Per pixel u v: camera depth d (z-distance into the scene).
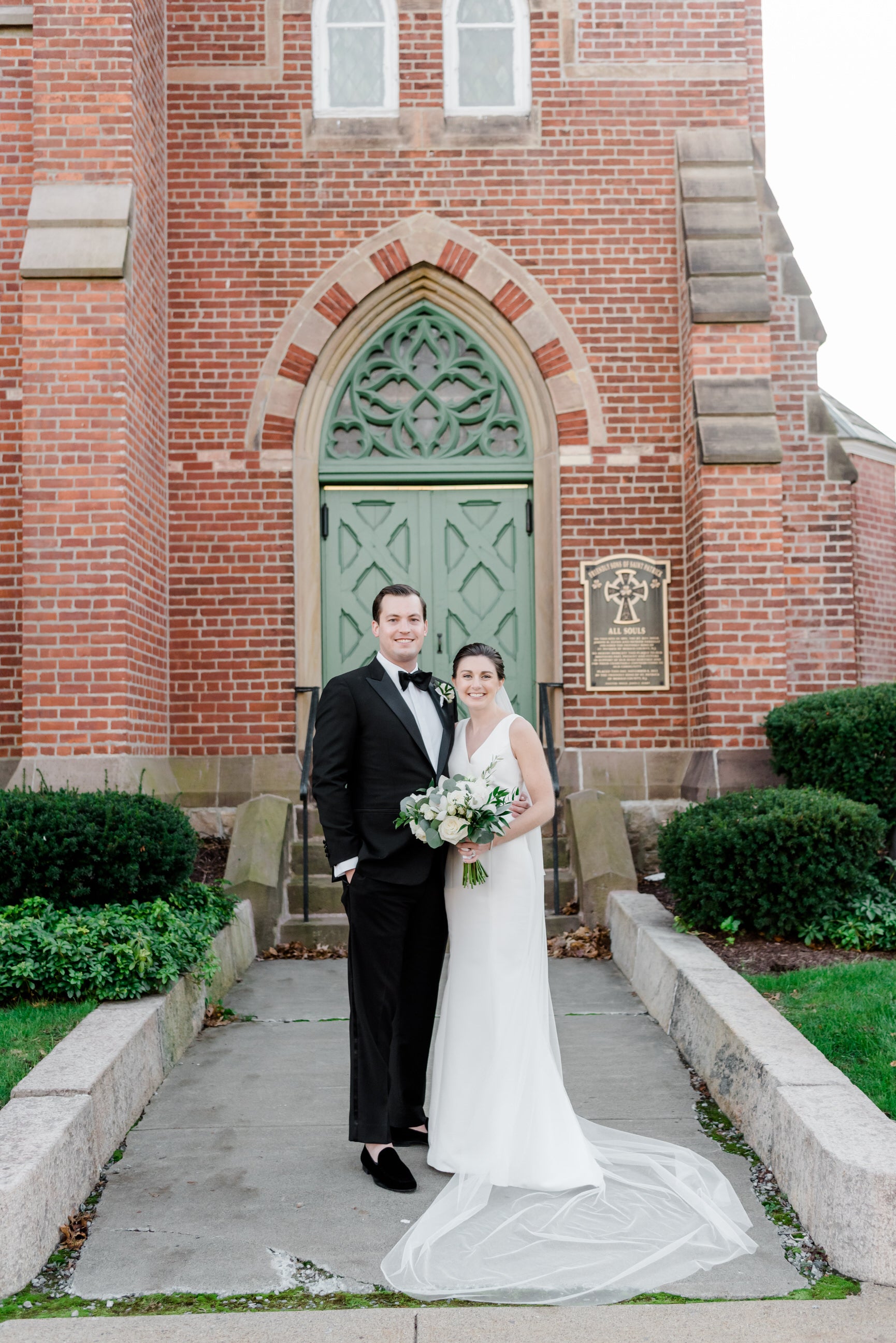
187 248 8.44
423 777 3.69
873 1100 3.62
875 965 4.99
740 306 7.97
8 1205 2.91
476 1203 3.29
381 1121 3.53
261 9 8.53
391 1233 3.20
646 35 8.61
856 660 9.13
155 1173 3.66
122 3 7.35
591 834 7.27
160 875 5.71
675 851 5.95
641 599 8.38
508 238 8.52
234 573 8.34
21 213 7.91
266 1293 2.89
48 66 7.35
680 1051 4.86
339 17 8.63
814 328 8.79
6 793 5.89
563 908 7.23
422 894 3.68
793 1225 3.25
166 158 8.44
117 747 6.99
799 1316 2.75
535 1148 3.46
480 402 8.66
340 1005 5.68
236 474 8.37
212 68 8.49
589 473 8.45
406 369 8.60
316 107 8.56
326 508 8.60
